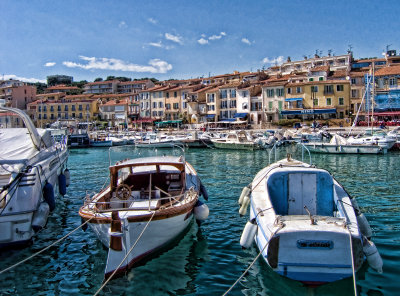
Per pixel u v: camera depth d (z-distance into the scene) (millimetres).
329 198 10883
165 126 83062
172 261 10156
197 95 79500
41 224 11703
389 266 9391
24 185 11359
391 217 13594
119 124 88375
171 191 13211
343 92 62875
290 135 47531
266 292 8445
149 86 107500
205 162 32125
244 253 10625
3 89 104562
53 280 9281
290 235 8203
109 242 9586
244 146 42031
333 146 35438
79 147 52531
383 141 34781
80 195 18641
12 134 16469
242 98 72250
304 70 82312
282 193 11109
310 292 8375
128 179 13703
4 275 9570
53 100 99438
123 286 8844
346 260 8148
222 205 15922
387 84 61094
